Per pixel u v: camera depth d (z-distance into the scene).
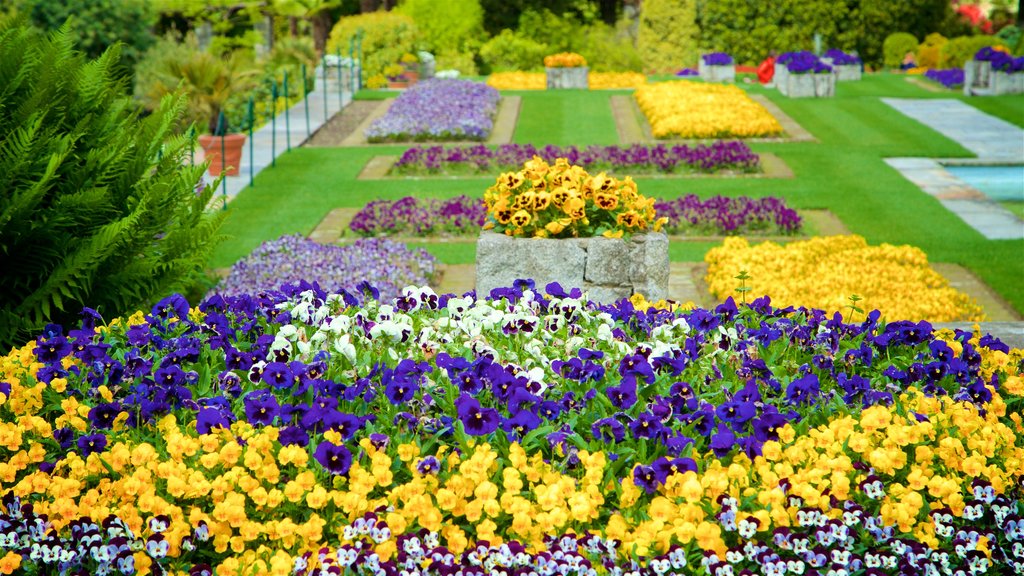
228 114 21.66
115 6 26.42
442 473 4.35
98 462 4.48
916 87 30.39
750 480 4.38
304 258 10.55
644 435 4.43
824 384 5.32
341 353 5.30
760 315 6.09
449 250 12.98
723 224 13.76
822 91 27.55
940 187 16.95
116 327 5.90
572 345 5.51
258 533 4.14
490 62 39.28
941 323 7.71
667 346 5.36
